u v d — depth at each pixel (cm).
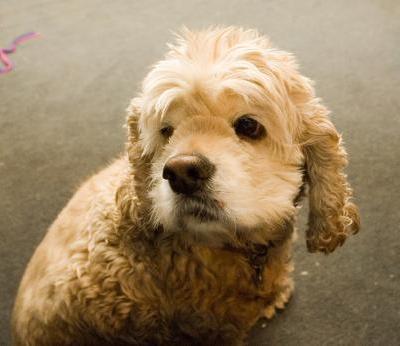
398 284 67
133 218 51
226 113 46
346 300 67
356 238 72
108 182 57
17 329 58
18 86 112
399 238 72
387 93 94
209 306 54
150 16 131
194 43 48
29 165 92
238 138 47
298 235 74
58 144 96
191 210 46
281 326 66
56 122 101
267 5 128
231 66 45
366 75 100
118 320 53
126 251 52
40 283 55
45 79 113
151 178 51
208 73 45
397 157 82
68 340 55
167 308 54
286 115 48
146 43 120
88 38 126
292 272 70
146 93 49
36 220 83
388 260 70
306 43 111
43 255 57
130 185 52
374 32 112
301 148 50
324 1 126
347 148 84
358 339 63
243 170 46
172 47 50
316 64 104
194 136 46
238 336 59
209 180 45
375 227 73
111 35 126
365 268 69
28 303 56
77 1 145
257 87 45
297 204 53
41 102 107
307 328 65
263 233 51
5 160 94
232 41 48
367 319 65
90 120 100
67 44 125
